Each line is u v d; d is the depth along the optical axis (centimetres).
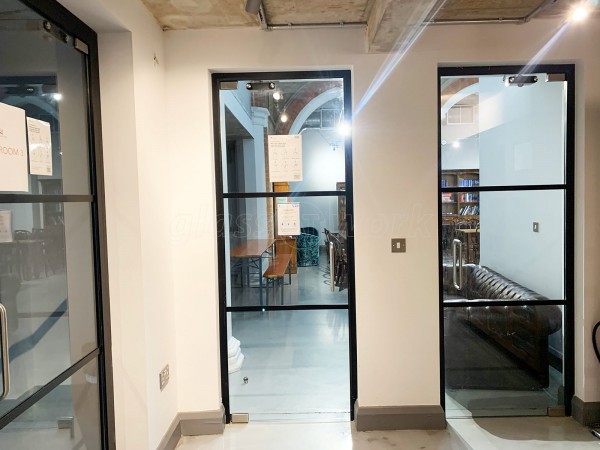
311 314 297
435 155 243
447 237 256
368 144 243
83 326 181
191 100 240
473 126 254
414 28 205
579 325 251
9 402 135
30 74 150
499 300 259
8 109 137
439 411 248
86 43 185
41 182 155
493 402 266
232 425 258
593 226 244
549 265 261
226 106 257
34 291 150
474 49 239
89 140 189
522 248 260
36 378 150
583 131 242
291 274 262
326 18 230
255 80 252
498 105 254
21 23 145
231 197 260
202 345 248
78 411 176
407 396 250
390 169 243
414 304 248
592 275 246
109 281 198
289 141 257
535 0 212
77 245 178
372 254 246
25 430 145
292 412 267
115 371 200
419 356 249
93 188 190
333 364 302
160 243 224
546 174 257
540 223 259
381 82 240
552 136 255
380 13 195
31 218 149
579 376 252
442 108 252
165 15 220
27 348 145
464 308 261
